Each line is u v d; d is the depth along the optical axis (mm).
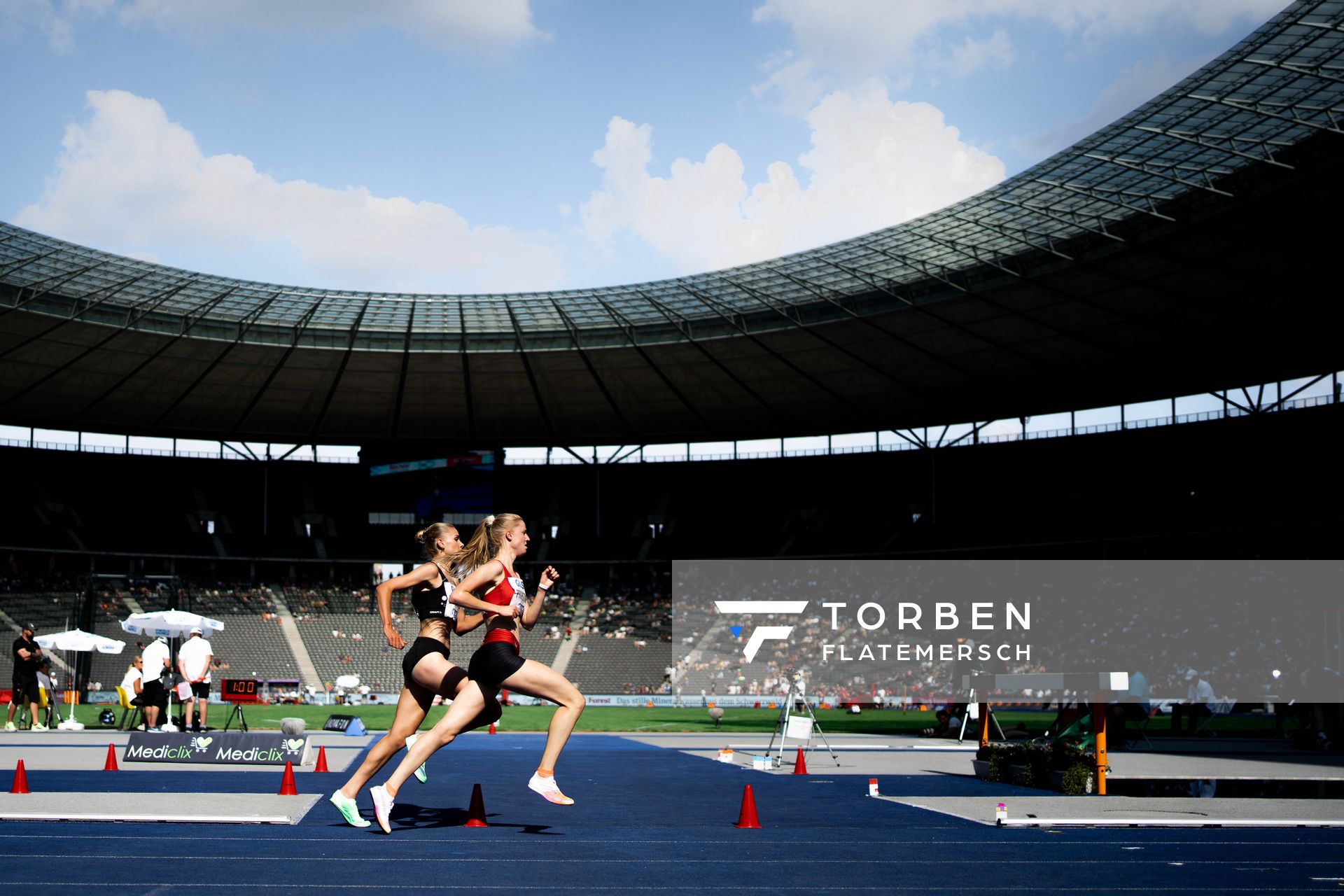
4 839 7594
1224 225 36844
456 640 58906
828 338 50656
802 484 65750
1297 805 10852
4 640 52844
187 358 52281
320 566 66000
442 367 55594
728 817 10078
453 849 7508
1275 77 29359
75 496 61906
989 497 61031
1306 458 51750
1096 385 53406
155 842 7535
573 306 50531
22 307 44750
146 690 19109
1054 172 35906
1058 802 11234
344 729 24000
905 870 6977
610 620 62594
